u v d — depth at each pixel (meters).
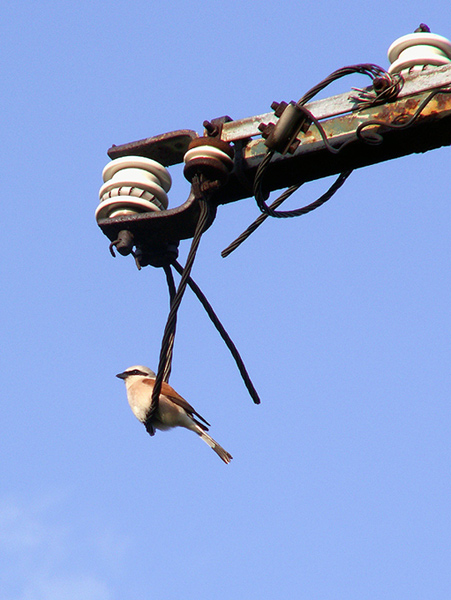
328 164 10.66
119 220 11.38
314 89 10.15
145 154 12.05
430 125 9.85
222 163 10.89
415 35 11.08
